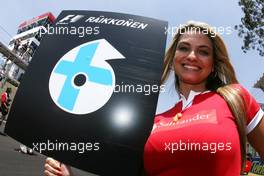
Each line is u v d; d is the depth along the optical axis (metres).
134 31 1.94
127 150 1.73
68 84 1.83
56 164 1.91
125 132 1.74
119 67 1.85
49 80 1.85
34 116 1.80
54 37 1.97
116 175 1.71
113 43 1.90
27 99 1.83
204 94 2.04
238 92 1.97
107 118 1.76
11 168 7.26
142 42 1.90
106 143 1.74
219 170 1.83
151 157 1.96
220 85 2.14
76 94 1.81
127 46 1.89
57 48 1.93
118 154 1.72
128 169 1.71
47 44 1.95
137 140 1.73
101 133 1.75
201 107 1.98
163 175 1.93
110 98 1.79
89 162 1.73
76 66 1.87
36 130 1.79
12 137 1.80
